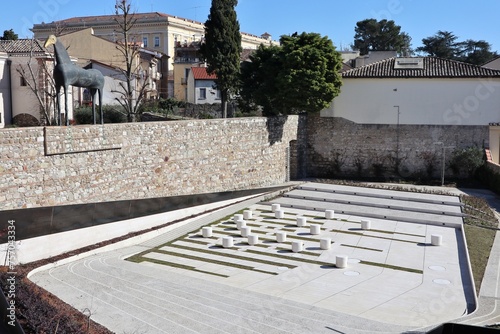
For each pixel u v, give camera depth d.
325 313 15.48
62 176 22.09
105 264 20.89
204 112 51.09
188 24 79.62
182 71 67.31
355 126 42.84
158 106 51.31
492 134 41.38
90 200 23.56
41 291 15.38
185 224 27.98
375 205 32.06
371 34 74.69
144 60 57.75
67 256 21.11
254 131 36.66
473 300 17.39
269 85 40.59
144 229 25.95
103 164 24.27
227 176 34.06
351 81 42.47
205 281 18.77
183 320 14.39
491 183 37.44
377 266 21.06
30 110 41.41
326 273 20.11
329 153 43.69
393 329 14.24
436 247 23.97
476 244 24.27
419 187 38.56
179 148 29.44
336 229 27.16
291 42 39.78
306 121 43.88
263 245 24.05
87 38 54.00
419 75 41.12
